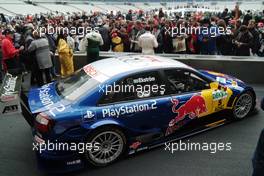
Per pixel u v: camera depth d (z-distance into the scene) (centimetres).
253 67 846
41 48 806
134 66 511
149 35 906
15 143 554
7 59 846
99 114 461
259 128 580
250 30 1016
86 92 470
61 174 463
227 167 471
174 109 517
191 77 541
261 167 329
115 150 484
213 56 902
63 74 910
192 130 551
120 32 1072
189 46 1010
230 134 561
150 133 507
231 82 596
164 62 538
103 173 465
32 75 864
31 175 462
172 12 2897
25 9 4022
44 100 483
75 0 5381
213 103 559
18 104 501
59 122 439
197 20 1161
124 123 480
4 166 484
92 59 901
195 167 473
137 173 462
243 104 607
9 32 994
